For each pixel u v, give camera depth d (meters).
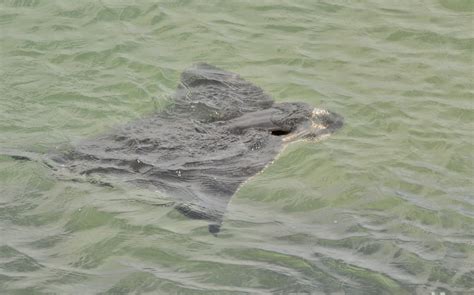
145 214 16.02
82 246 15.09
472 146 19.27
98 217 15.89
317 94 20.89
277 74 21.69
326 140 19.02
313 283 14.30
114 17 23.67
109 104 20.02
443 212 16.72
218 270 14.53
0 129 18.84
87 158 17.72
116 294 13.76
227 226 15.80
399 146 19.08
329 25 24.27
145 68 21.52
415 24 24.62
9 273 14.21
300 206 16.67
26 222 15.73
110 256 14.85
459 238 15.91
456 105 20.92
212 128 19.00
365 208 16.72
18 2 24.14
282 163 18.03
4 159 17.58
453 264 15.09
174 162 17.66
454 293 14.30
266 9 24.72
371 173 17.92
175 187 16.86
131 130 18.78
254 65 22.05
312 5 25.19
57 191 16.64
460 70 22.55
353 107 20.47
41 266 14.45
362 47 23.30
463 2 25.94
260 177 17.47
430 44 23.75
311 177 17.66
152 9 24.08
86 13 23.77
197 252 14.99
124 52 22.14
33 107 19.78
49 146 18.22
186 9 24.34
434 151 19.02
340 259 15.02
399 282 14.48
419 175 18.00
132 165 17.48
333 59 22.59
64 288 13.88
